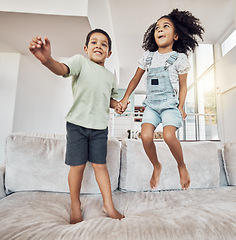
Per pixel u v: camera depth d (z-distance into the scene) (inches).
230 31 137.2
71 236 22.9
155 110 36.1
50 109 124.8
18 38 82.8
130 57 206.4
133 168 50.0
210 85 155.9
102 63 45.4
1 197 42.7
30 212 31.3
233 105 126.8
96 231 24.0
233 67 126.3
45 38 27.5
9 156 44.5
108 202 36.3
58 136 52.1
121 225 25.8
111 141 50.4
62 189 45.3
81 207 39.4
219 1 116.1
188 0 117.0
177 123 32.7
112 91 47.8
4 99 90.2
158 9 127.3
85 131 38.2
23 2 67.2
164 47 37.6
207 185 53.1
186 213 29.5
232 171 56.8
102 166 39.2
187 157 53.5
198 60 179.9
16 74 92.6
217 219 27.0
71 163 36.8
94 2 79.4
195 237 23.5
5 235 23.0
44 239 22.3
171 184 50.6
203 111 166.4
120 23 144.6
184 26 39.2
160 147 54.2
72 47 92.8
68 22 71.9
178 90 36.2
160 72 36.2
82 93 39.1
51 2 67.9
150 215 31.1
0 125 88.1
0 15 68.0
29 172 44.5
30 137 47.4
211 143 58.1
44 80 117.3
